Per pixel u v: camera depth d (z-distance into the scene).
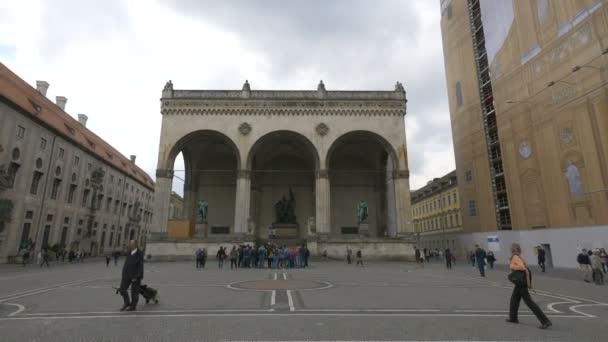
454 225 58.25
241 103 40.12
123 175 65.12
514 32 34.50
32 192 39.16
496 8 37.06
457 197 57.50
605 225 25.09
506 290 13.99
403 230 37.47
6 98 34.41
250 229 37.19
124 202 65.75
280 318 8.56
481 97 40.97
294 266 27.98
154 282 16.30
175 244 35.16
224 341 6.58
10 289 14.02
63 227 45.41
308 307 10.02
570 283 17.48
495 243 37.50
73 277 19.30
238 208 37.47
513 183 34.50
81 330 7.35
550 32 30.14
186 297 11.83
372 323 8.07
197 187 47.12
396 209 38.38
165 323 8.02
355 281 17.05
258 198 47.09
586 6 26.75
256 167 46.97
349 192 47.97
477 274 22.31
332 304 10.53
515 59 34.38
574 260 27.45
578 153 27.27
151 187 79.88
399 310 9.63
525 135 32.94
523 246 33.12
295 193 48.38
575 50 27.67
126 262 9.70
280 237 40.38
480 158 40.59
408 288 14.42
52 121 43.19
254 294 12.52
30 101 40.28
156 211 36.91
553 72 29.80
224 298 11.62
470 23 43.31
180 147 39.50
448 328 7.63
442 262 40.00
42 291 13.40
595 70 25.98
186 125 39.44
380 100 40.53
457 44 45.75
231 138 39.25
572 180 27.80
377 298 11.73
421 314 9.11
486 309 9.90
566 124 28.39
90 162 52.44
